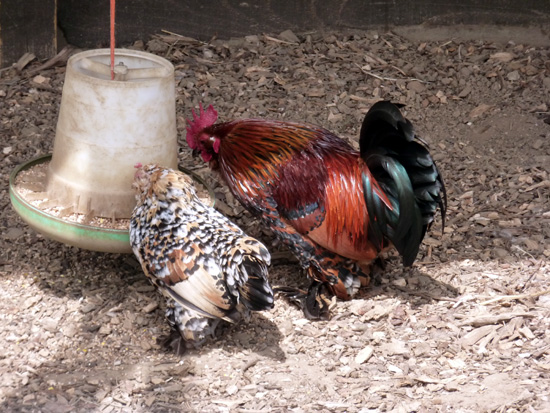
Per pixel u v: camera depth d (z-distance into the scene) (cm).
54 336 468
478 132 727
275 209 495
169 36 831
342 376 448
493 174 671
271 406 421
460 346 475
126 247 475
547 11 844
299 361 461
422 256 571
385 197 484
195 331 452
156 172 459
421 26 855
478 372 451
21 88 738
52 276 521
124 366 448
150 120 475
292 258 570
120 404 418
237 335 482
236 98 754
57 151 488
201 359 458
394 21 854
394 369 455
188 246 438
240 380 441
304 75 795
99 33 808
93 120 465
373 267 552
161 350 464
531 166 679
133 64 512
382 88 780
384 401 426
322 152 497
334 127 722
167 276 440
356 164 494
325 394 432
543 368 451
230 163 500
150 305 499
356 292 519
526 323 494
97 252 550
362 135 485
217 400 425
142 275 531
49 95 736
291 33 845
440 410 417
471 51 841
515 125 733
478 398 426
